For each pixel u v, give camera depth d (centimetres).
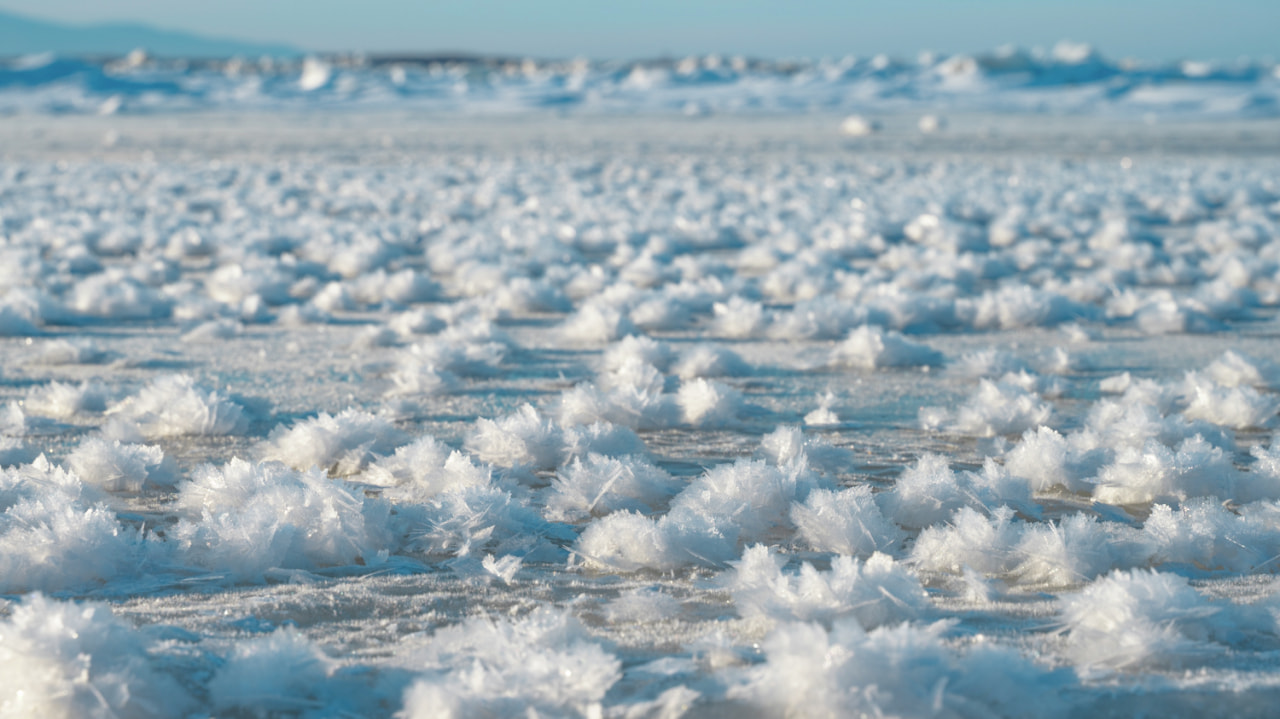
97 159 3806
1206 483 479
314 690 278
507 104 11250
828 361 848
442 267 1545
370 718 267
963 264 1506
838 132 6091
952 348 948
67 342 874
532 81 15425
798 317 1002
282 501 417
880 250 1792
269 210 2336
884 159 4088
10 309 988
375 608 351
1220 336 1009
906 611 322
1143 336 1015
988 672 263
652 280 1406
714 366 810
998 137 5509
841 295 1276
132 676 264
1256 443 603
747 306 1036
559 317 1152
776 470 460
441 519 428
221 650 304
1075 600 326
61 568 368
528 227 1978
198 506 452
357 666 295
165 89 12531
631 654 305
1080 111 10162
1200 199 2497
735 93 13688
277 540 387
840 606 316
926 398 732
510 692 263
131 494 494
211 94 12412
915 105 11606
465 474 472
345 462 532
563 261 1623
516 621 333
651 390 733
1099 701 268
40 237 1700
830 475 527
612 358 836
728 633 322
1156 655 290
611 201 2544
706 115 8919
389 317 1126
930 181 3073
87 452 503
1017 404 638
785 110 10338
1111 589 317
